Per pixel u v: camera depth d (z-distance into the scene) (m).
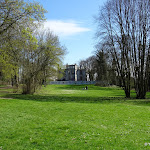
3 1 21.77
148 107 18.86
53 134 9.11
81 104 20.50
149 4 28.70
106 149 7.20
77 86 85.88
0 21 22.98
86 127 10.34
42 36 39.25
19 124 10.93
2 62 28.28
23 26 23.16
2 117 12.55
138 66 29.66
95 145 7.64
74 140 8.25
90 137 8.63
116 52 31.19
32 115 13.57
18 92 39.41
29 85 37.72
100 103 22.47
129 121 11.92
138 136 8.83
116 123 11.34
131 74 32.03
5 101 21.72
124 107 18.38
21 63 35.53
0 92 41.88
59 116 13.34
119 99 28.36
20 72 36.94
